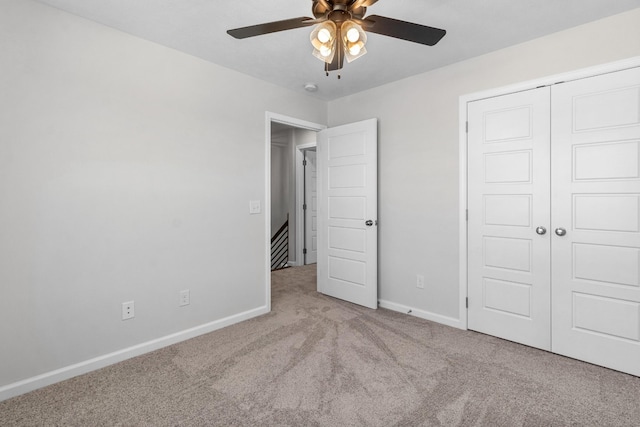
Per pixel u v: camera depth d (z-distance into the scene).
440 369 2.17
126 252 2.34
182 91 2.63
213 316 2.86
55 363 2.04
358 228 3.50
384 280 3.43
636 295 2.09
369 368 2.19
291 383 2.02
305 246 5.68
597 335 2.23
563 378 2.06
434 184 3.01
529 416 1.69
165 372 2.15
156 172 2.49
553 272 2.40
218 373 2.14
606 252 2.19
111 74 2.25
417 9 2.04
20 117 1.90
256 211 3.19
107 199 2.25
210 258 2.83
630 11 2.08
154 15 2.11
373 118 3.44
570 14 2.11
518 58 2.51
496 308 2.68
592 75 2.21
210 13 2.08
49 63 2.00
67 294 2.09
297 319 3.10
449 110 2.89
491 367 2.20
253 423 1.66
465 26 2.25
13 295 1.90
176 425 1.65
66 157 2.07
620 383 2.01
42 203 1.99
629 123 2.10
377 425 1.64
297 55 2.69
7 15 1.86
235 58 2.74
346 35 1.53
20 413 1.74
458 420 1.67
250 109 3.13
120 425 1.65
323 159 3.87
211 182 2.83
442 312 2.99
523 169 2.51
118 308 2.31
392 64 2.88
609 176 2.17
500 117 2.61
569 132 2.31
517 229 2.55
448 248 2.93
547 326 2.43
